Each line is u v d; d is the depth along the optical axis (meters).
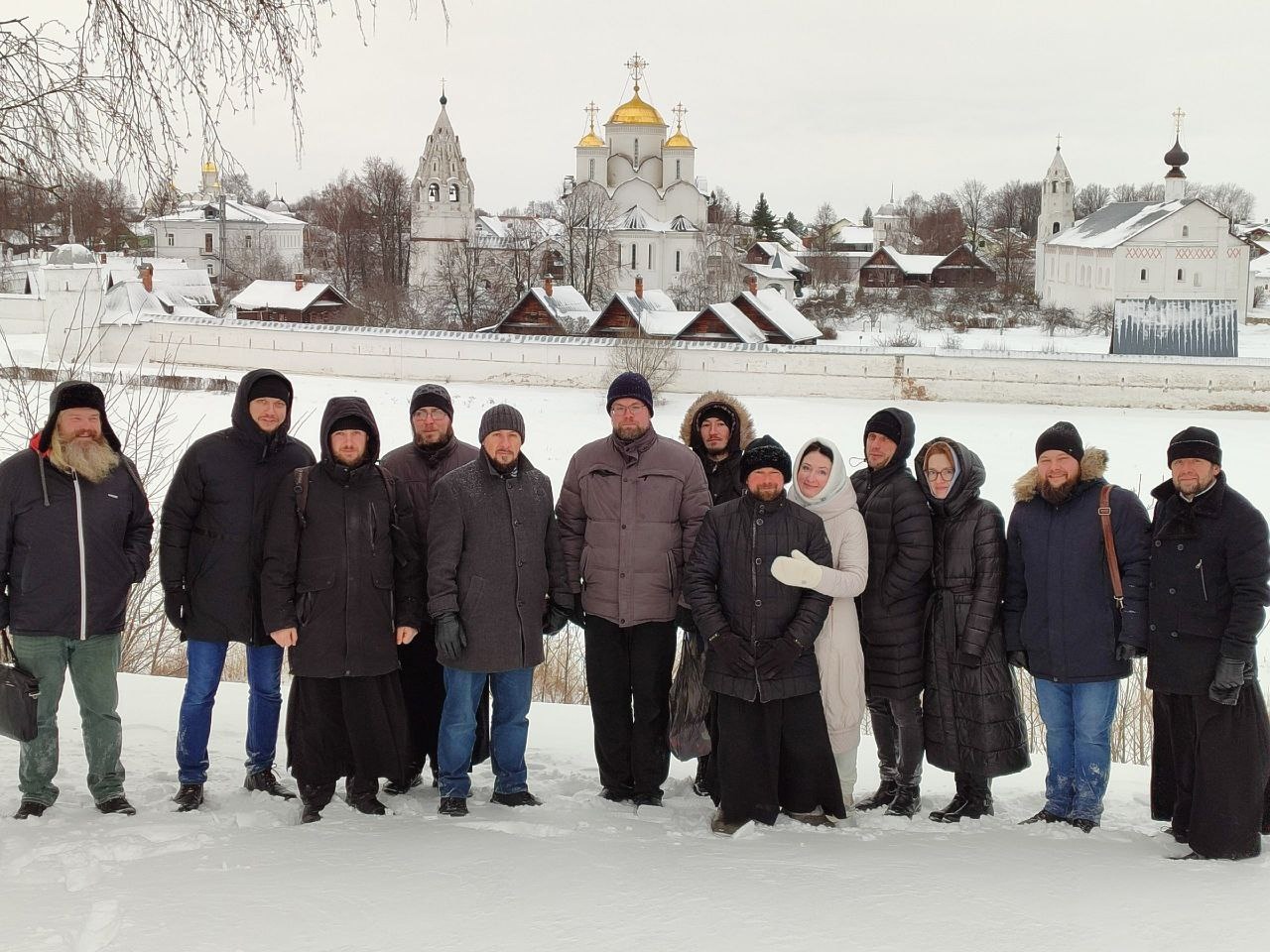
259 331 53.78
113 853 4.88
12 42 6.91
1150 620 5.81
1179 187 80.69
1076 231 84.00
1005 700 6.13
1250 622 5.50
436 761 6.53
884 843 5.46
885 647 6.25
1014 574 6.16
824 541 5.91
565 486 6.54
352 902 4.39
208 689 5.95
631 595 6.25
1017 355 47.47
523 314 57.38
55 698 5.56
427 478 6.56
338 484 5.86
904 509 6.21
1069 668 5.98
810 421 43.72
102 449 5.68
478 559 5.96
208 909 4.28
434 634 6.48
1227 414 45.41
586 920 4.27
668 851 5.19
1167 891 4.77
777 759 5.90
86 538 5.57
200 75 7.11
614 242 74.94
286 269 82.81
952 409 46.41
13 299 55.59
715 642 5.82
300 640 5.76
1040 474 6.12
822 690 6.08
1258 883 4.93
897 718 6.25
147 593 10.70
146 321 53.91
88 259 51.59
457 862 4.88
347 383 50.62
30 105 6.98
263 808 5.77
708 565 5.96
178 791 5.94
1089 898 4.64
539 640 6.07
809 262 109.62
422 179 74.75
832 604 6.07
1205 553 5.64
